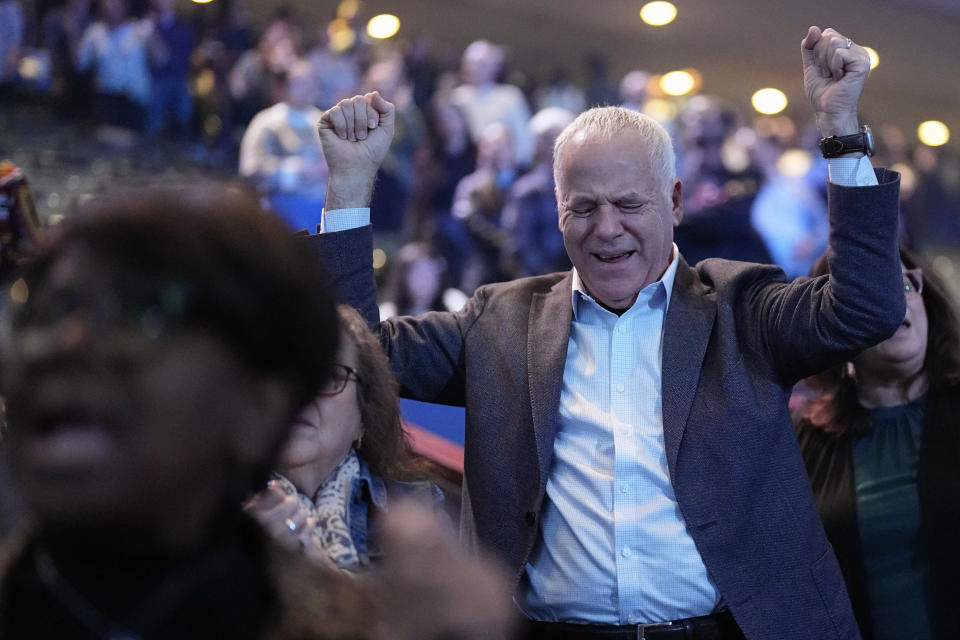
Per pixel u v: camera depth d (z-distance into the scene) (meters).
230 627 0.56
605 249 1.64
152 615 0.55
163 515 0.55
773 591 1.54
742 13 11.34
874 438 2.00
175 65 7.34
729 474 1.56
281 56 7.36
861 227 1.50
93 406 0.52
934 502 1.90
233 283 0.54
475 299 1.83
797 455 1.61
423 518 0.61
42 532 0.55
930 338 2.00
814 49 1.61
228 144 7.38
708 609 1.57
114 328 0.52
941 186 10.28
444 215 6.14
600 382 1.66
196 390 0.53
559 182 1.71
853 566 1.93
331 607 0.59
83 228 0.54
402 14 10.45
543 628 1.62
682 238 3.72
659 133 1.69
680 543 1.57
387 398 1.36
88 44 7.27
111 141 7.08
